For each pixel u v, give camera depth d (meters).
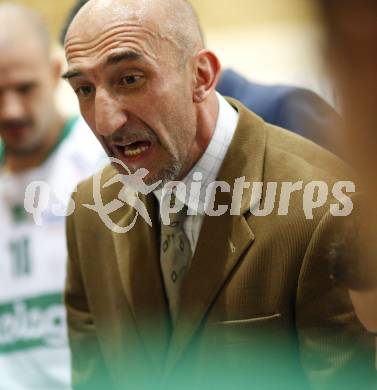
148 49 3.39
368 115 0.94
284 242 3.58
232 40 10.66
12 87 6.81
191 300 3.75
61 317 7.23
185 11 3.63
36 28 6.97
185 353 3.79
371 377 3.56
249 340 3.63
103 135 3.53
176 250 3.88
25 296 7.27
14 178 7.20
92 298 4.33
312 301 3.57
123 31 3.38
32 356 7.25
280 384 3.62
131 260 4.02
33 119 6.93
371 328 2.93
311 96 5.46
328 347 3.57
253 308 3.64
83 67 3.42
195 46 3.65
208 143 3.79
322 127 5.25
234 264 3.67
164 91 3.46
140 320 3.99
